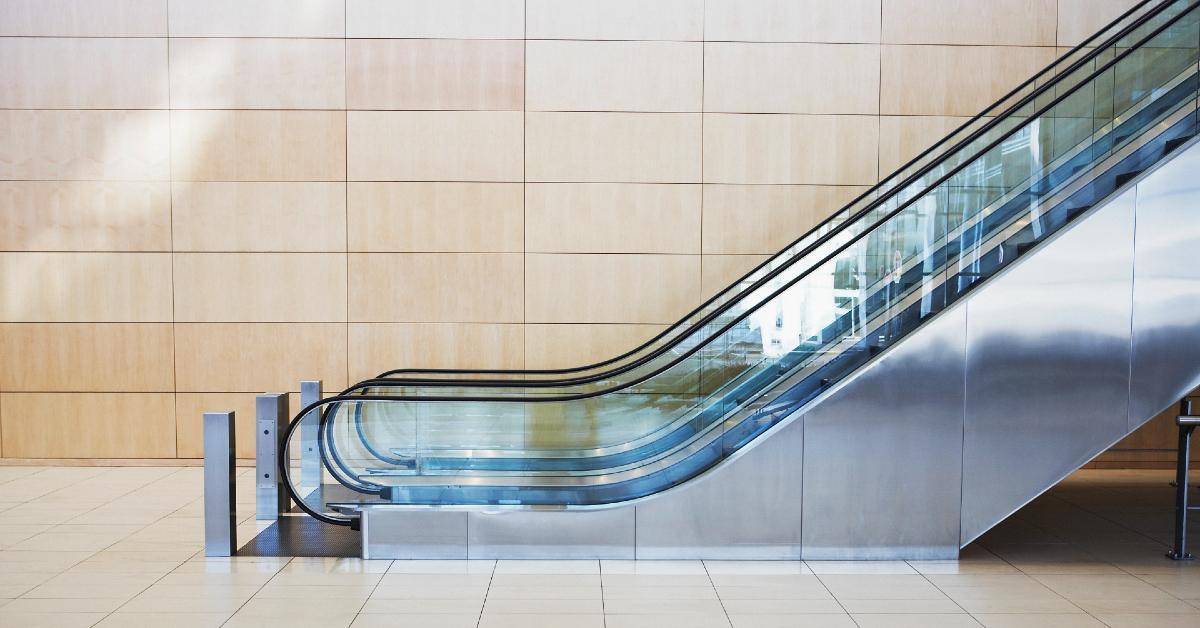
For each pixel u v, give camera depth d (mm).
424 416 5195
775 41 7582
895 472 5012
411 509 5117
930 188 5305
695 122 7594
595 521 5074
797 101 7605
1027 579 4734
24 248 7590
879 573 4809
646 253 7641
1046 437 4980
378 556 5117
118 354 7652
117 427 7699
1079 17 7625
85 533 5633
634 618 4156
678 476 5168
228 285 7633
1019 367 4977
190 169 7574
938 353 4973
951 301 5297
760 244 7648
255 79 7547
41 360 7648
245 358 7664
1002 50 7625
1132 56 5422
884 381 4988
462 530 5105
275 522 5934
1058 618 4168
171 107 7547
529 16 7543
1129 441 7844
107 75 7523
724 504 5051
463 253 7629
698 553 5070
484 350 7660
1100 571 4879
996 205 5332
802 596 4449
